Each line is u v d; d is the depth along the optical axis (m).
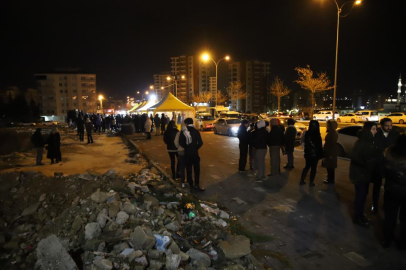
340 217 5.44
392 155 4.18
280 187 7.42
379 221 5.24
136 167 10.06
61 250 3.32
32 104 77.31
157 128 23.12
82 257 3.54
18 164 10.62
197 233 4.55
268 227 5.09
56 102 107.00
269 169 9.73
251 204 6.25
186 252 3.89
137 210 4.85
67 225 4.32
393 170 4.14
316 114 45.41
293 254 4.19
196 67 133.75
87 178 6.40
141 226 4.19
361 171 4.93
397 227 5.05
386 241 4.29
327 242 4.52
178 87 135.00
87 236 3.96
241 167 9.14
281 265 3.92
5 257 3.68
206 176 8.74
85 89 109.50
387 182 4.24
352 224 5.14
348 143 10.89
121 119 30.27
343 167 9.37
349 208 5.89
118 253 3.65
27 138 14.41
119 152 13.90
